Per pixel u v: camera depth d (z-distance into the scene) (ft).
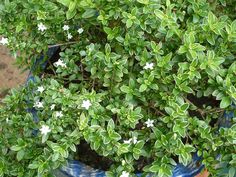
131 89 0.70
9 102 0.75
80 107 0.67
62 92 0.69
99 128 0.66
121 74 0.69
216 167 0.73
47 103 0.71
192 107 0.75
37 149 0.71
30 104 0.76
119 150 0.66
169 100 0.69
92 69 0.71
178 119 0.66
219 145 0.68
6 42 0.76
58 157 0.65
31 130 0.71
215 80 0.69
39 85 0.76
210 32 0.72
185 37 0.69
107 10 0.72
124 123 0.68
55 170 0.76
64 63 0.76
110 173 0.69
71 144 0.66
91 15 0.71
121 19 0.74
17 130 0.73
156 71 0.70
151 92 0.72
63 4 0.72
